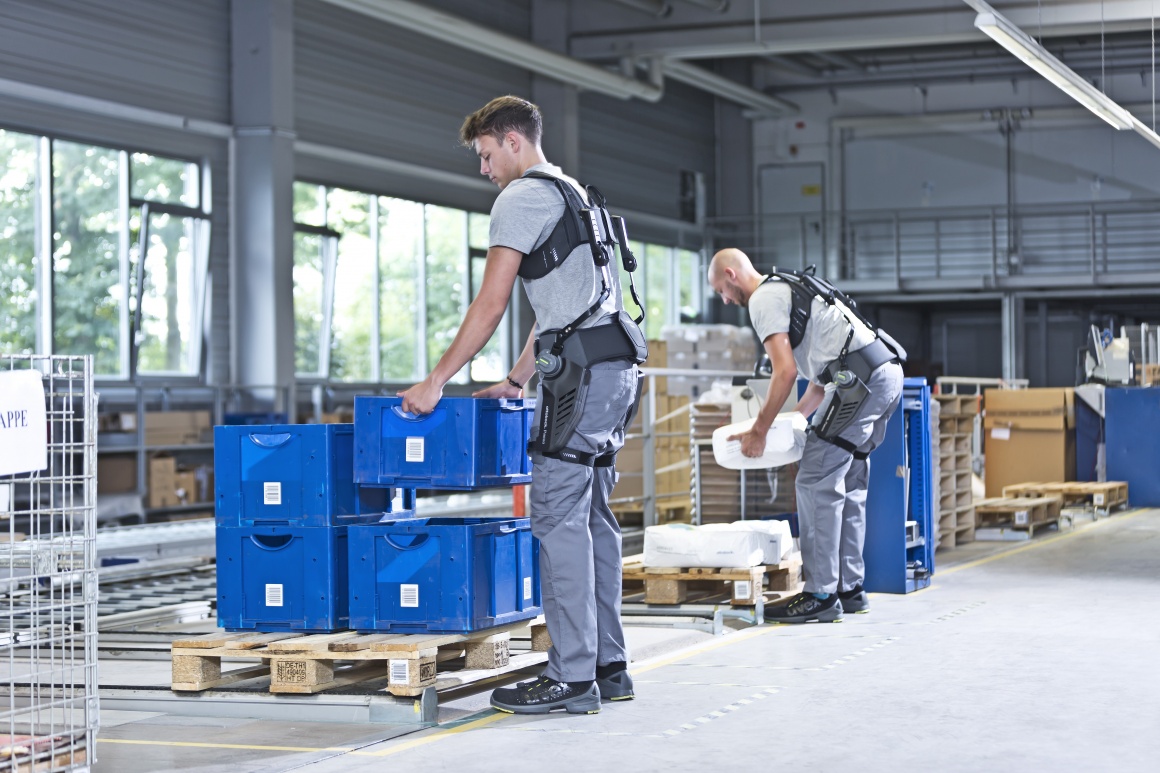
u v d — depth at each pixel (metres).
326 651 3.97
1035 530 10.58
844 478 5.95
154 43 13.33
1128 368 13.95
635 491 9.84
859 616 6.01
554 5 18.28
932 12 16.52
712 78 20.70
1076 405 13.29
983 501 10.27
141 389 12.85
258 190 14.20
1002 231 22.62
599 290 3.91
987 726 3.73
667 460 10.24
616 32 18.11
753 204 23.88
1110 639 5.26
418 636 4.05
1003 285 20.64
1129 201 21.86
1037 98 22.39
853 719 3.84
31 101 12.18
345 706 3.95
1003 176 22.59
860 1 16.80
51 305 12.51
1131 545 9.25
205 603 6.46
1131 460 12.90
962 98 22.77
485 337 3.89
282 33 14.27
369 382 16.72
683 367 16.62
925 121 22.94
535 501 3.99
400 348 17.28
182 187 13.88
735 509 7.48
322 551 4.18
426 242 17.61
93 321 13.00
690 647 5.24
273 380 14.23
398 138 16.66
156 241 13.57
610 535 4.14
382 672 4.34
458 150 17.83
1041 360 22.28
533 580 4.45
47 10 12.23
